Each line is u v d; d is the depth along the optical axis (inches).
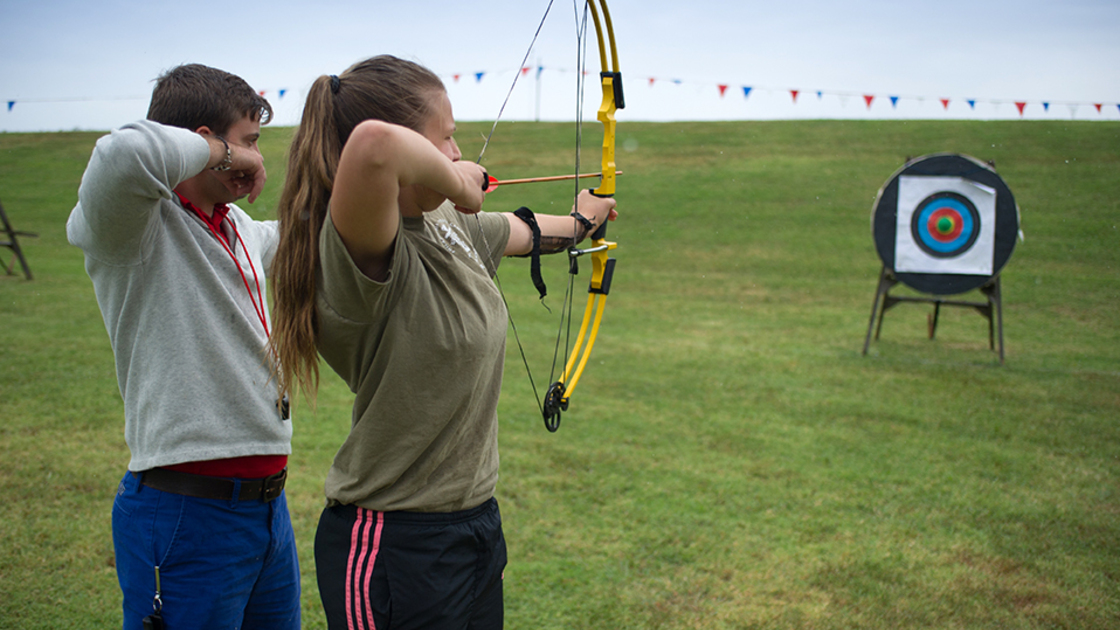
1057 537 117.3
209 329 52.9
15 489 123.6
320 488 129.6
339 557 44.4
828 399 190.4
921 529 119.8
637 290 360.2
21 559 102.0
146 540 52.1
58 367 197.8
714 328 282.7
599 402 186.1
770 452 153.1
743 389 199.0
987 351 250.5
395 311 39.9
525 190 580.1
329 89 41.0
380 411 41.7
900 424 172.1
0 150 733.9
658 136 743.1
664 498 130.0
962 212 244.5
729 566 107.5
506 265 408.5
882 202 251.4
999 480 139.6
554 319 291.6
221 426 52.8
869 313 315.3
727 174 606.2
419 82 41.9
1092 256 405.1
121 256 49.6
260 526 56.2
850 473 142.1
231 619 54.9
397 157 33.7
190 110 52.7
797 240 459.2
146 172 45.1
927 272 249.3
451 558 44.4
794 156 645.9
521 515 122.6
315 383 43.1
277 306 41.5
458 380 42.3
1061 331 285.9
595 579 103.6
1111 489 136.0
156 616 52.2
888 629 92.9
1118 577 105.5
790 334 274.2
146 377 52.1
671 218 509.7
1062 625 94.2
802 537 116.6
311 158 40.1
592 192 64.5
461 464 45.1
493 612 48.6
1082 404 187.8
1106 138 610.5
